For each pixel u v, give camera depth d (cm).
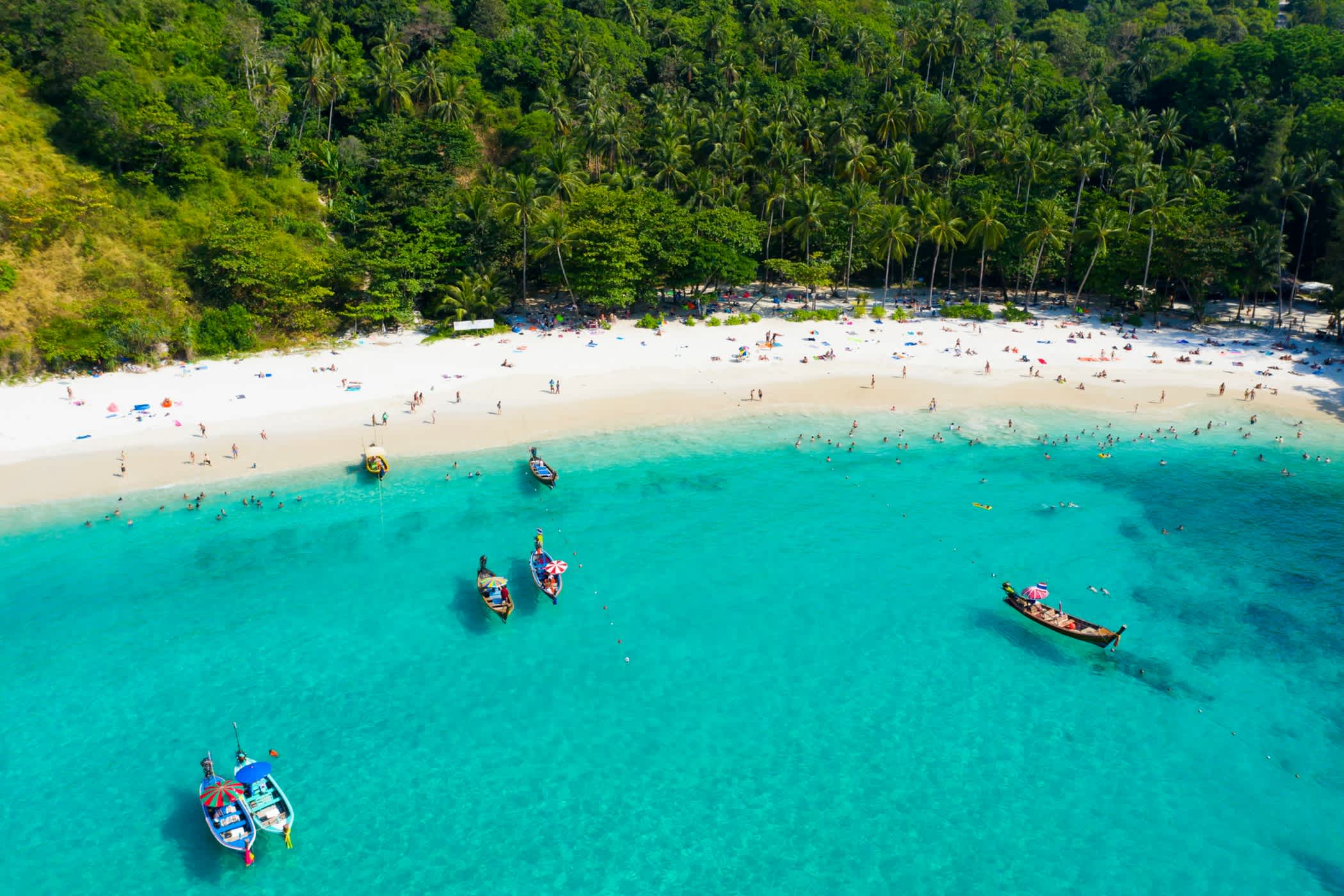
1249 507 6900
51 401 8038
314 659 5088
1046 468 7562
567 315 11538
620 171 12694
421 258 10569
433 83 12675
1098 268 12106
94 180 9875
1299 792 4219
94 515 6438
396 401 8469
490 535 6384
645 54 15888
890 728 4616
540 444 7794
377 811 4081
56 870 3769
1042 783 4266
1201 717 4700
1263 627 5456
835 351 10362
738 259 11562
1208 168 13075
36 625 5291
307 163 11975
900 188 13038
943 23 16725
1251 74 14750
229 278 9594
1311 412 8619
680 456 7681
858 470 7481
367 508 6688
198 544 6169
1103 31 19512
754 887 3712
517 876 3759
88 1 10894
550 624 5422
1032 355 10219
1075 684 4956
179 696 4778
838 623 5472
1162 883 3738
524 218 10844
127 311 8869
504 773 4306
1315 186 12044
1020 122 14462
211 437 7594
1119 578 5975
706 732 4578
